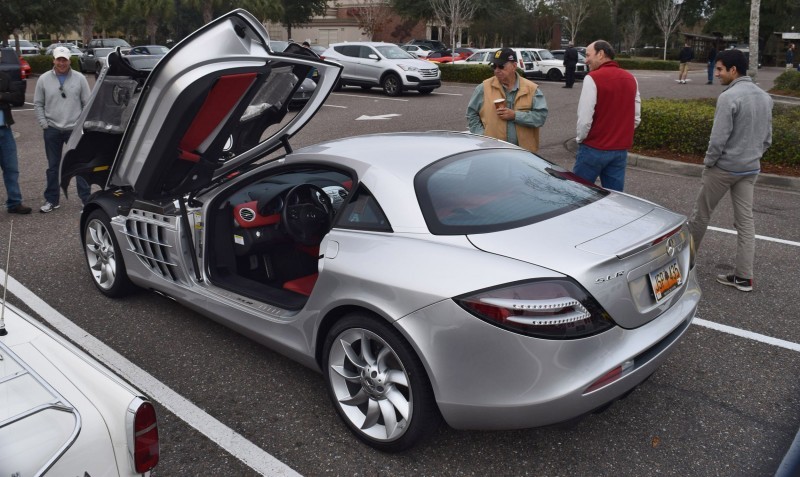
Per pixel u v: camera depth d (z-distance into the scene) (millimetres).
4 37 31516
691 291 3381
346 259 3129
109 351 4172
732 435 3268
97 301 4965
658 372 3881
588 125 5199
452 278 2764
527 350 2627
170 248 4188
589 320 2666
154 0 44250
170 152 3891
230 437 3281
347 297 3061
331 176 4512
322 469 3031
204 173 4195
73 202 7898
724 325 4488
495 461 3076
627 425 3352
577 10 52406
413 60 19500
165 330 4465
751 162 4867
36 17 31297
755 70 13164
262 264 4438
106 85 4523
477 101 5781
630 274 2830
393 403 3016
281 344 3568
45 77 7133
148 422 1949
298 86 4492
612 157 5289
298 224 4004
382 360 3045
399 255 2973
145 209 4391
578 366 2652
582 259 2746
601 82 5133
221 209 4234
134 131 3957
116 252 4793
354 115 15430
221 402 3596
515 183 3451
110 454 1874
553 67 27203
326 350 3264
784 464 2742
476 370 2703
